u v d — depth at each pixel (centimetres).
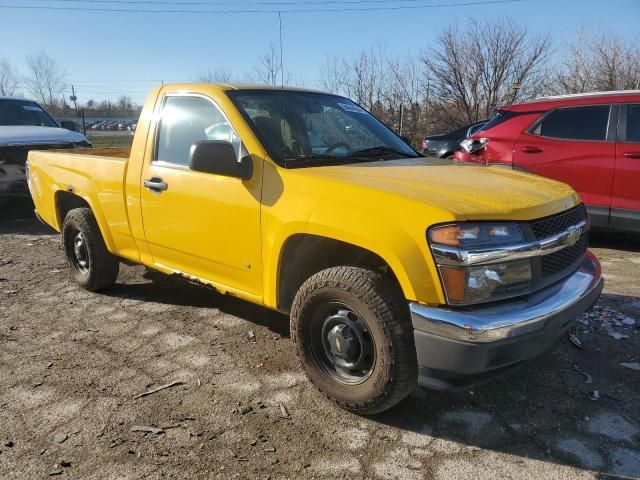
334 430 296
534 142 673
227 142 339
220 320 445
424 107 2567
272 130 363
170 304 482
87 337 414
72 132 952
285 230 320
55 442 286
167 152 406
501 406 318
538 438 288
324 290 304
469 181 325
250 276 356
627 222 619
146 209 417
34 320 449
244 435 292
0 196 828
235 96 379
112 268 501
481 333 258
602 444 282
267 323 438
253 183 342
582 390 332
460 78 2559
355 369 308
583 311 304
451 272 263
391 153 409
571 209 322
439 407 317
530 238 278
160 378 352
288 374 356
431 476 260
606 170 621
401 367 281
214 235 368
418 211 272
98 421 304
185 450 280
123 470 265
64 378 352
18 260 637
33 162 562
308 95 430
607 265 582
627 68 2539
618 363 363
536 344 272
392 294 285
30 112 1014
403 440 288
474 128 1160
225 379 350
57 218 537
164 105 414
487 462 270
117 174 441
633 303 461
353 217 290
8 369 365
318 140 384
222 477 261
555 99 677
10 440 288
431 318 264
